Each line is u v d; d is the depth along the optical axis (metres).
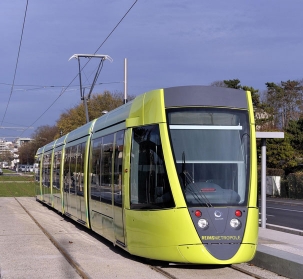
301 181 40.50
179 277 8.82
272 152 45.34
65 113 68.31
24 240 13.62
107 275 9.01
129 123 10.41
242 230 8.96
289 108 62.03
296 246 11.46
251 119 9.80
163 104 9.54
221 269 9.62
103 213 12.44
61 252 11.68
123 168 10.52
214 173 9.24
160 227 9.09
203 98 9.61
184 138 9.36
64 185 19.72
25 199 34.25
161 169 9.25
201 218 8.84
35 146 113.88
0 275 9.10
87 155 14.88
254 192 9.34
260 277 8.84
